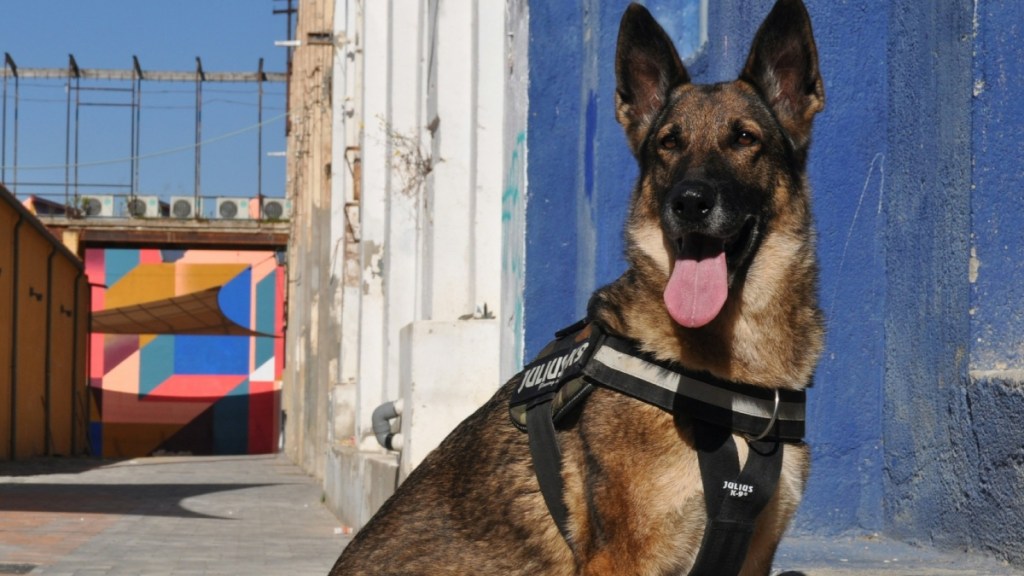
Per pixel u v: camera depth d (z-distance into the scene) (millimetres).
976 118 5477
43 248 34656
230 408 50656
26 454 32875
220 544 11141
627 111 4500
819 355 4152
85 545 10984
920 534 5863
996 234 5473
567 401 3996
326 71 25312
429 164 11156
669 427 3842
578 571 3973
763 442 3906
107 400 50125
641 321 3998
